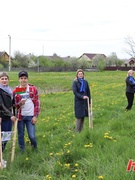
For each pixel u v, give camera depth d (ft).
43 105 65.16
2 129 24.08
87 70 243.81
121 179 16.99
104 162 19.90
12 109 24.77
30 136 25.26
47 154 23.63
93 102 58.75
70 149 23.12
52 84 124.26
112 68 273.13
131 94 45.14
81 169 19.45
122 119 35.19
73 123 38.06
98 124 35.65
